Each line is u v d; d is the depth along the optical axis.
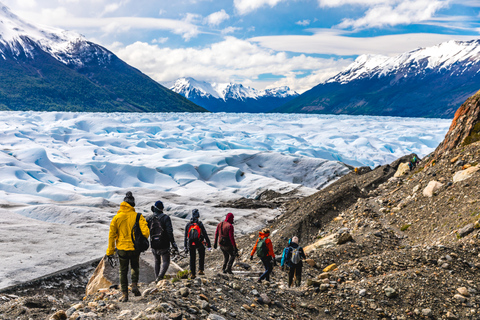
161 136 127.56
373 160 100.38
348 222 16.48
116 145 96.62
